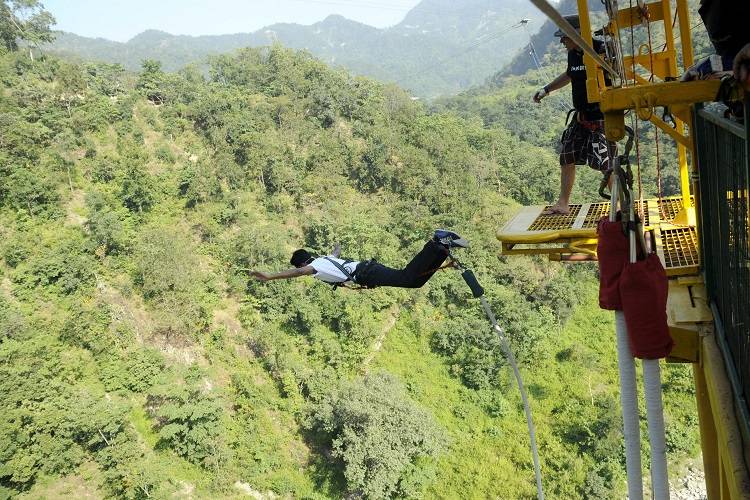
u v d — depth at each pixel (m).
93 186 44.22
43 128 44.22
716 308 4.00
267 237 40.78
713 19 3.21
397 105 60.28
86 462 28.53
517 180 52.94
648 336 2.84
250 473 30.08
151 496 27.39
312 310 36.44
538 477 4.35
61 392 29.81
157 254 37.81
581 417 30.97
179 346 35.72
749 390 2.85
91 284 36.50
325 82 60.09
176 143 51.12
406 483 27.86
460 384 34.78
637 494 3.03
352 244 41.78
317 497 29.14
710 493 4.61
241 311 37.66
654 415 2.92
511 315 35.59
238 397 33.38
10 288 35.72
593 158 6.30
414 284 5.40
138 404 32.22
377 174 50.12
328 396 30.33
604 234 3.01
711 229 4.01
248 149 49.09
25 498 26.52
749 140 2.25
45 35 61.88
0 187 39.53
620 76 3.52
